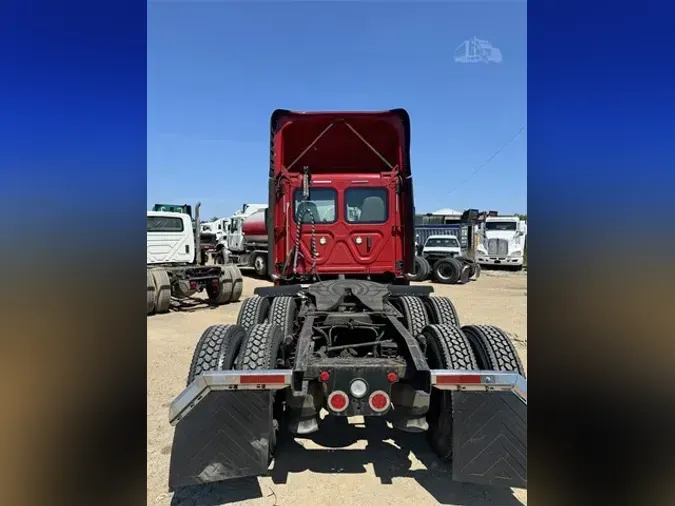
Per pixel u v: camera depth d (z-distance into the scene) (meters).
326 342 4.06
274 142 6.03
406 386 3.26
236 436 2.98
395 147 6.34
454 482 3.37
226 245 23.70
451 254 19.66
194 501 3.13
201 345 3.50
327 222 6.11
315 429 3.24
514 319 9.88
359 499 3.16
